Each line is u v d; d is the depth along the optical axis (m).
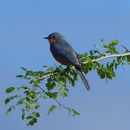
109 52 13.33
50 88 11.12
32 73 10.94
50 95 10.30
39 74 11.09
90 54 13.48
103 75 12.85
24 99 10.20
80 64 13.11
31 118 10.02
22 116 10.02
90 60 12.86
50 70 11.23
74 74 12.23
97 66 12.92
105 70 12.80
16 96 10.22
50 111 10.10
